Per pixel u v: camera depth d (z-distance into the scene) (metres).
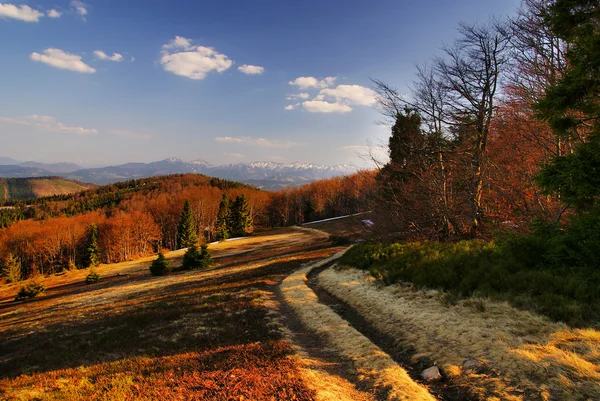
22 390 6.20
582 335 5.37
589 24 7.23
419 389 5.28
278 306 12.48
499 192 15.48
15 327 15.97
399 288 10.86
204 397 5.29
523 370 5.00
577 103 7.57
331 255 28.88
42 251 71.88
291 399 5.12
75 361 8.02
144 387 5.79
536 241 8.73
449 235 16.95
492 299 7.66
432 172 17.56
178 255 61.25
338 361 6.96
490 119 15.09
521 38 13.52
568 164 6.93
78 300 25.09
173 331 9.84
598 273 6.54
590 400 4.04
